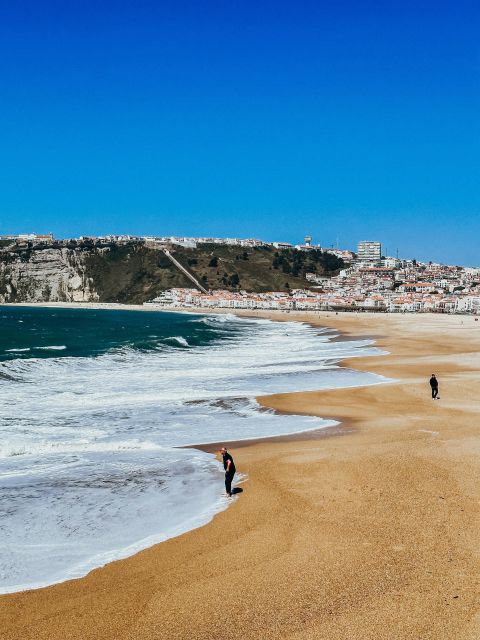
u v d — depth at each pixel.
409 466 22.06
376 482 20.39
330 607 12.45
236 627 11.82
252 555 15.06
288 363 60.28
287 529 16.64
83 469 23.55
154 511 18.72
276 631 11.63
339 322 165.25
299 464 23.00
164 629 11.84
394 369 53.88
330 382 46.66
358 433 28.94
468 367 54.38
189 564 14.71
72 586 13.72
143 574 14.25
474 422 30.67
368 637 11.35
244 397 39.62
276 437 28.80
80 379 48.25
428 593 12.87
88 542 16.34
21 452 26.27
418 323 152.88
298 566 14.34
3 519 18.08
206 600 12.91
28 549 15.88
